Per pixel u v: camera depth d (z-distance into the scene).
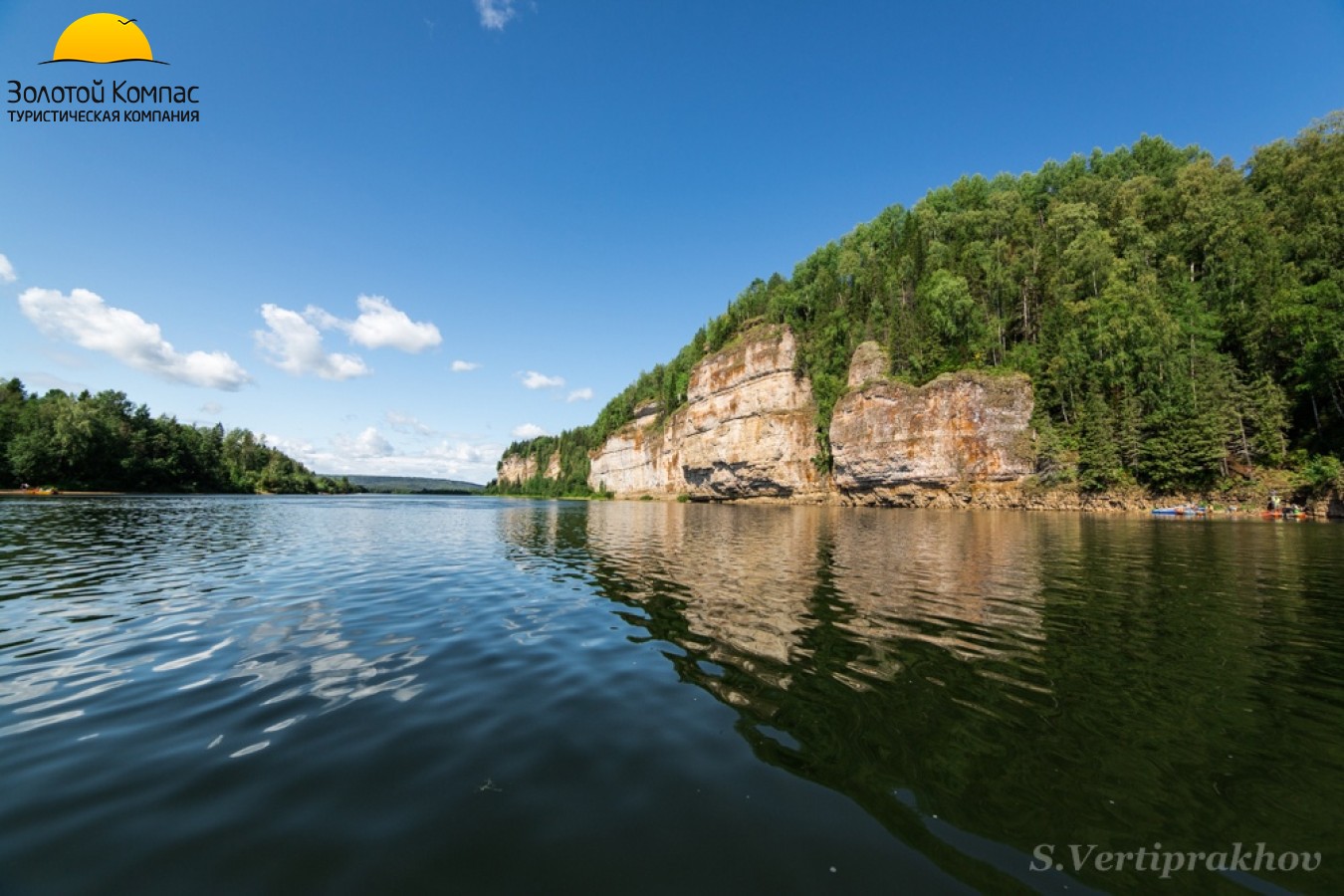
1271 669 8.71
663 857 4.29
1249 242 55.62
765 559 22.02
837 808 5.02
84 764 5.65
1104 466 50.91
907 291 81.50
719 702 7.50
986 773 5.66
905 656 9.43
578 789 5.27
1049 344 58.72
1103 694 7.73
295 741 6.25
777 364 89.12
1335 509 38.47
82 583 16.02
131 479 94.62
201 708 7.19
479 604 13.82
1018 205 81.69
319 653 9.66
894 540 28.20
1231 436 47.53
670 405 131.12
